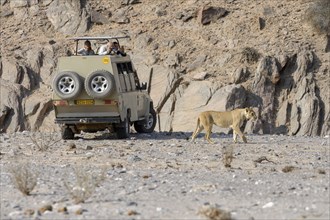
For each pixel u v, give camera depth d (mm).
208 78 123375
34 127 120125
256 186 48719
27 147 77188
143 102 95375
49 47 130625
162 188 47906
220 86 119688
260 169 57875
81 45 131625
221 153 70312
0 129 120375
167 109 119688
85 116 85062
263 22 133875
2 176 54406
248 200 43531
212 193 45906
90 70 84938
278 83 122562
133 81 91938
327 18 129875
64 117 85250
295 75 123688
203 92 119438
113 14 137875
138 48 130500
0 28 138750
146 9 139000
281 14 135500
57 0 139500
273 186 48625
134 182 50531
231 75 123375
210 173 55344
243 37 131375
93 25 137375
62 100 84938
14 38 135625
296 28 132625
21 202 43812
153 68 124125
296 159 65875
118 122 85312
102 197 44750
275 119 119000
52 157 67125
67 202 43375
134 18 137500
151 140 85500
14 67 126125
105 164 60750
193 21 135000
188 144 80062
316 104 119000
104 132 96375
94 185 46156
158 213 39750
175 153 70000
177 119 118250
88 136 91438
